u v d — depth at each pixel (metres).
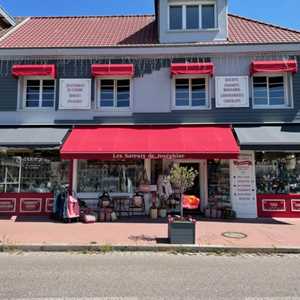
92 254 9.29
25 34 18.97
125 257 8.94
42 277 6.97
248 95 16.16
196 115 16.20
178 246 9.75
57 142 14.43
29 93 16.77
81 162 16.48
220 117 16.14
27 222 13.74
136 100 16.41
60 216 14.23
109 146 14.23
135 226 12.98
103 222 13.95
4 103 16.47
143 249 9.73
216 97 16.16
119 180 16.42
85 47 16.45
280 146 13.93
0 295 5.88
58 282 6.63
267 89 16.41
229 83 16.22
